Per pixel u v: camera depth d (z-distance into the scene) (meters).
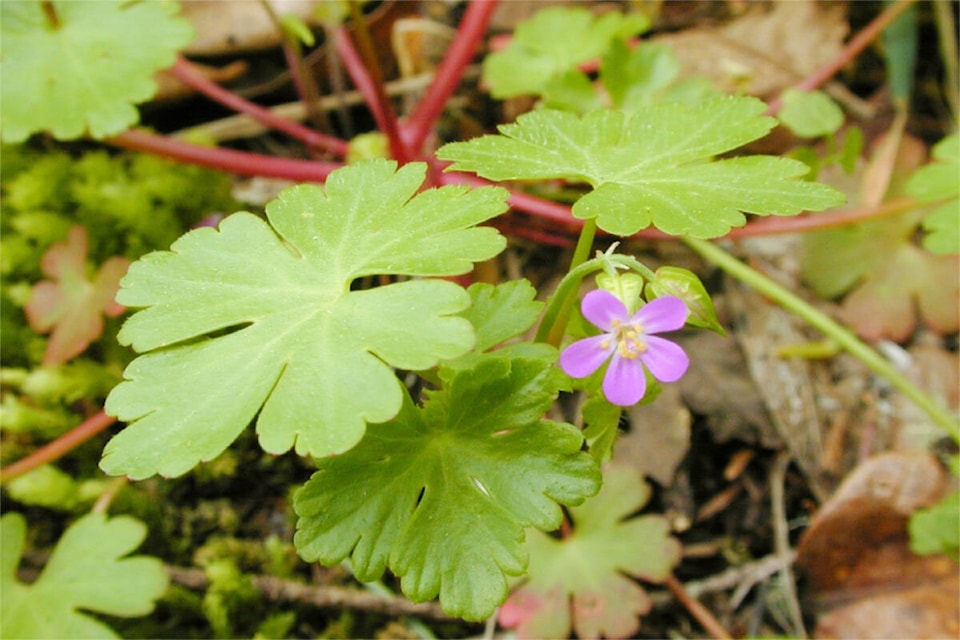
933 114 0.27
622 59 0.23
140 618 0.20
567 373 0.16
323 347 0.15
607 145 0.17
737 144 0.17
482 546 0.16
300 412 0.15
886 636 0.20
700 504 0.22
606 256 0.16
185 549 0.21
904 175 0.24
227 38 0.25
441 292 0.15
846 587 0.21
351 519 0.16
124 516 0.20
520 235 0.24
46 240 0.22
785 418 0.22
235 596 0.20
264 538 0.21
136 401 0.15
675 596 0.21
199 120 0.27
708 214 0.16
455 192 0.16
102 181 0.23
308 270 0.16
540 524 0.16
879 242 0.23
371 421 0.15
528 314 0.17
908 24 0.26
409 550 0.16
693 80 0.23
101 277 0.21
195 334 0.16
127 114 0.20
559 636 0.20
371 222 0.16
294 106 0.26
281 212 0.16
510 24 0.27
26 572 0.20
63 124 0.20
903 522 0.21
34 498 0.20
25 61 0.21
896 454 0.21
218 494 0.21
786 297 0.22
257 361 0.15
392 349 0.15
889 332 0.23
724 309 0.23
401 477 0.16
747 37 0.27
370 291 0.16
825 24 0.27
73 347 0.21
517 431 0.16
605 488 0.21
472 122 0.26
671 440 0.21
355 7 0.21
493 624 0.20
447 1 0.27
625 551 0.20
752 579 0.21
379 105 0.21
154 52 0.21
